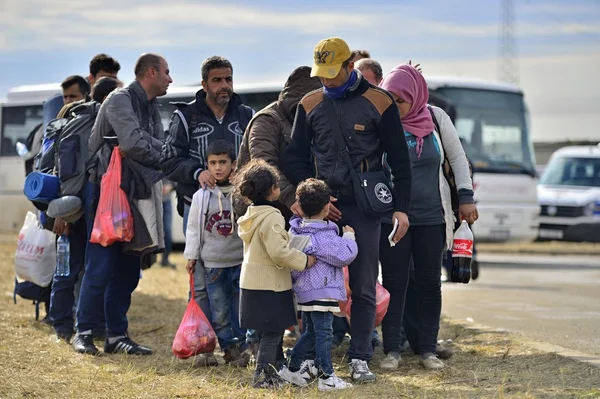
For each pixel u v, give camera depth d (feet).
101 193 35.50
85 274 36.04
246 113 35.42
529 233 89.81
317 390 28.86
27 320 44.16
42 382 29.91
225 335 33.78
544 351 35.55
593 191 109.09
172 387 29.68
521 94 92.73
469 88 91.45
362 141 30.01
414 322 35.76
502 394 27.58
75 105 40.04
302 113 30.76
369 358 30.83
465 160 33.73
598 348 38.06
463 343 38.52
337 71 29.27
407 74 32.96
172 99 98.73
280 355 31.63
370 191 29.58
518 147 91.25
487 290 61.98
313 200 29.07
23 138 111.04
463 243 33.55
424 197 32.71
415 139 32.78
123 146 35.40
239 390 29.07
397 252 33.12
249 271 29.27
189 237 33.40
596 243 113.09
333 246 29.07
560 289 62.80
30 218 42.98
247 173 29.25
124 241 35.65
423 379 31.09
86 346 35.83
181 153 34.65
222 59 34.35
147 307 50.49
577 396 27.53
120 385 29.94
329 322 29.58
